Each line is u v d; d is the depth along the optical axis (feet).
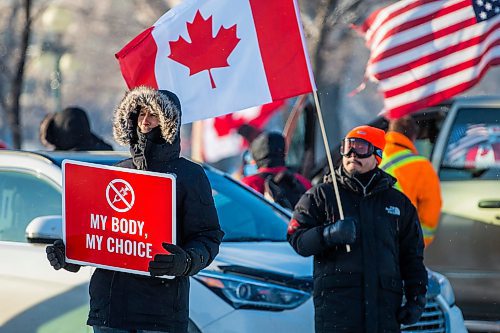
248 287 44.68
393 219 43.32
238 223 51.93
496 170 67.92
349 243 41.83
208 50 46.26
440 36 62.54
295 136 87.97
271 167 63.46
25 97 205.57
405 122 60.23
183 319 36.78
